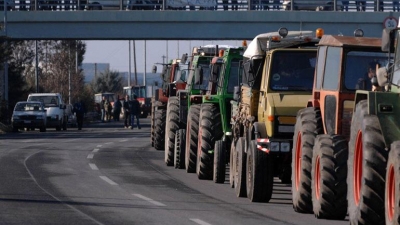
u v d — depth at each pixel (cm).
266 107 3694
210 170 4616
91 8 11388
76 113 12656
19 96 14238
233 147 4197
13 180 4441
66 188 4078
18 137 9569
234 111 4362
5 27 10738
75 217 3061
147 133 10731
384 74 2700
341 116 3136
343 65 3147
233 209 3356
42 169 5116
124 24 10881
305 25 10644
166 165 5569
